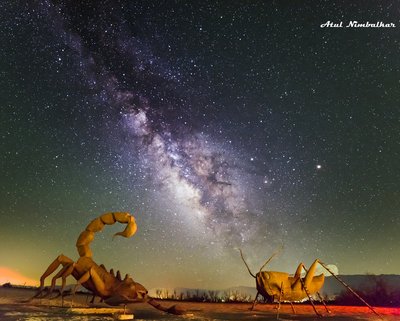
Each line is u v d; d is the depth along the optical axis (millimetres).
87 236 6621
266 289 8359
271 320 7066
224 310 8891
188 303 11266
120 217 6535
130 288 6367
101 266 6566
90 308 6648
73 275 6594
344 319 7516
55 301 7465
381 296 12516
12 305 6891
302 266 8641
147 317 6652
